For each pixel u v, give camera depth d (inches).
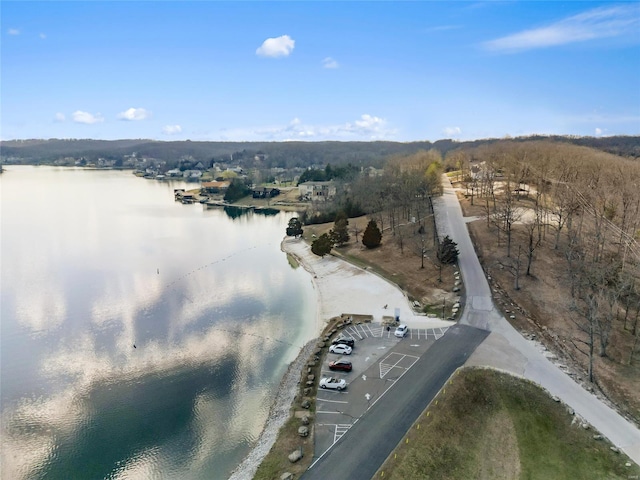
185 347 2529.5
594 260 2878.9
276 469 1476.4
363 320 2699.3
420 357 2167.8
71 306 3171.8
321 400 1850.4
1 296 3376.0
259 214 7691.9
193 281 3752.5
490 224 4143.7
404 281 3307.1
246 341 2593.5
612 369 2012.8
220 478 1528.1
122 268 4126.5
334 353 2262.6
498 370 2012.8
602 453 1531.7
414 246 4003.4
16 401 2030.0
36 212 7283.5
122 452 1685.5
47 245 5017.2
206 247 5017.2
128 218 6978.4
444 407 1747.0
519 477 1438.2
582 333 2330.2
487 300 2812.5
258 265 4254.4
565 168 4013.3
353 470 1445.6
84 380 2190.0
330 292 3321.9
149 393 2068.2
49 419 1894.7
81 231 5846.5
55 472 1599.4
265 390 2066.9
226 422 1836.9
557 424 1685.5
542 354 2171.5
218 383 2138.3
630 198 3161.9
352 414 1740.9
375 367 2094.0
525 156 5329.7
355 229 4694.9
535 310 2625.5
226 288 3567.9
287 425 1710.1
